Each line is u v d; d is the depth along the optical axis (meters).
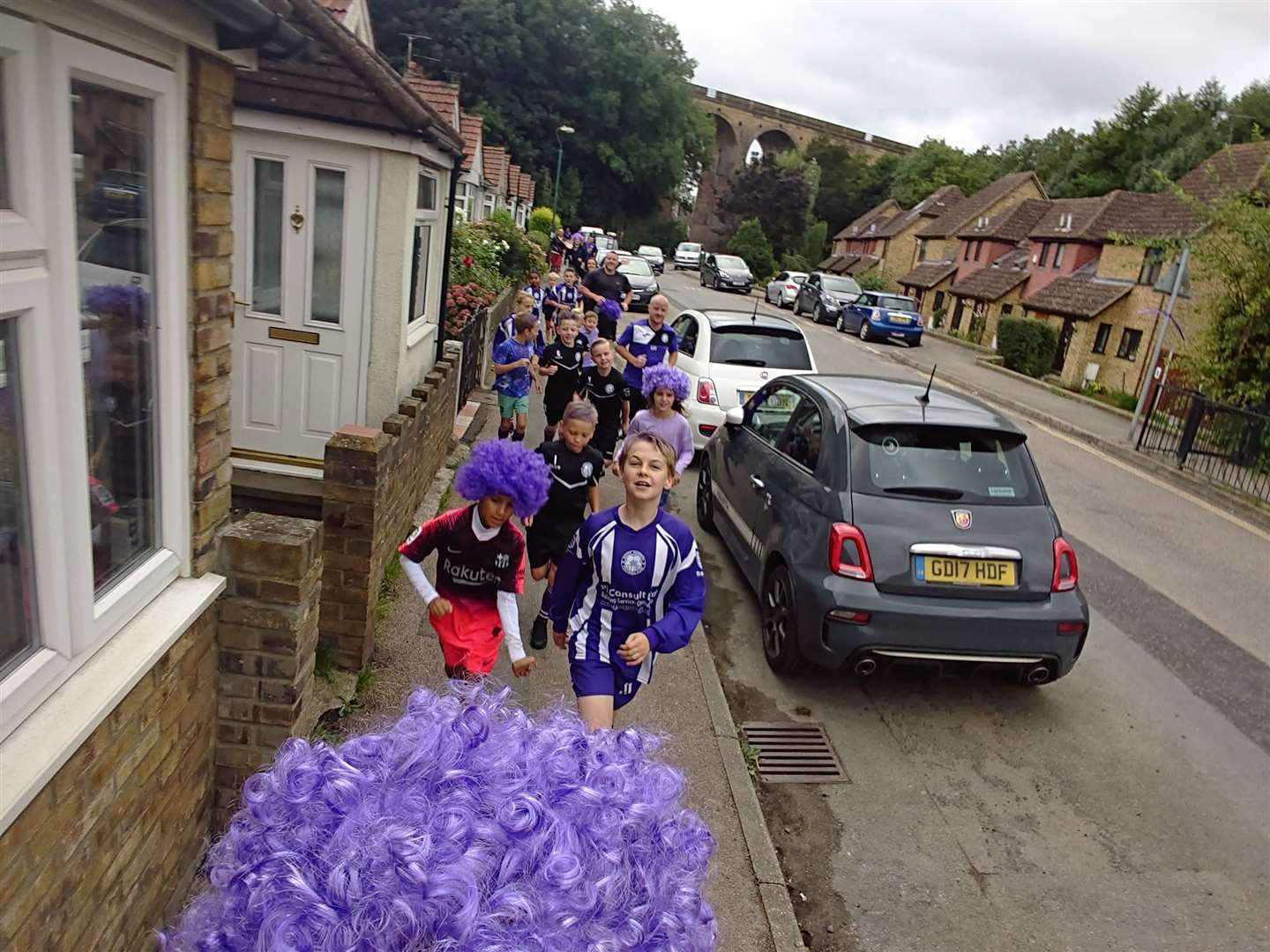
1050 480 11.87
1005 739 5.07
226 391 3.07
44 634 2.16
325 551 4.36
